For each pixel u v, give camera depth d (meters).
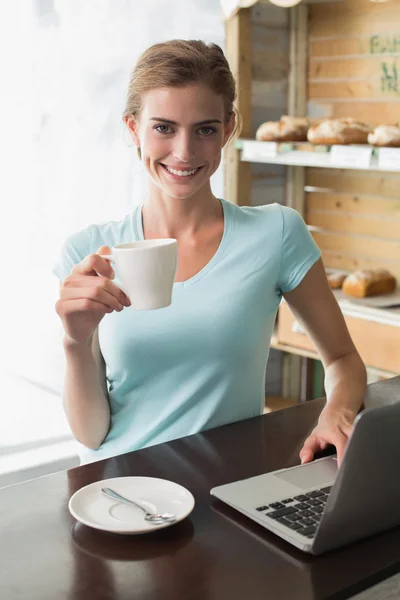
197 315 1.54
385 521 1.07
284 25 3.19
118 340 1.55
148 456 1.34
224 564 0.99
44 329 3.89
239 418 1.60
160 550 1.02
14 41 3.74
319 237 3.32
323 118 3.21
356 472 0.98
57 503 1.16
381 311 2.68
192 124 1.44
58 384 3.83
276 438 1.44
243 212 1.66
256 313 1.59
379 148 2.58
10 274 4.00
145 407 1.57
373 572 0.98
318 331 1.69
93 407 1.52
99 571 0.97
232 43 3.07
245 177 3.17
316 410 1.60
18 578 0.96
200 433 1.46
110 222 1.68
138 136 1.57
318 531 0.99
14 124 3.82
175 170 1.48
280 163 3.18
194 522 1.10
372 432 0.96
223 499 1.15
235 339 1.55
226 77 1.48
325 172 3.24
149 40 3.42
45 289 3.88
